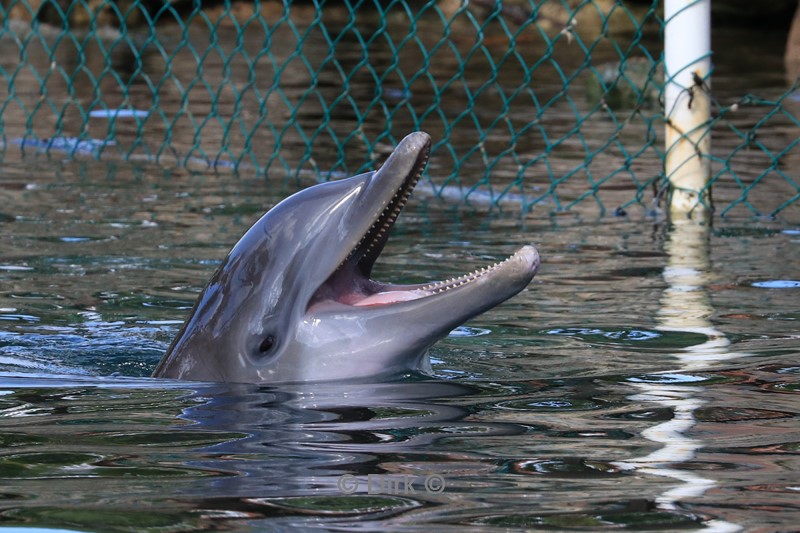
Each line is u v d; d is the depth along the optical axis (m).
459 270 16.69
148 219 20.36
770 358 11.90
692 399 10.30
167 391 10.69
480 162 27.23
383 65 49.75
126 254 17.67
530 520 7.05
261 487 7.71
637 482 7.81
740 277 16.11
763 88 40.16
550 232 19.69
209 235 19.08
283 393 10.44
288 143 29.70
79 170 25.80
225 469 8.16
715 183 23.95
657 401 10.23
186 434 9.16
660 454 8.52
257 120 33.72
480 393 10.53
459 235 19.42
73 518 7.12
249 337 11.06
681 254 17.78
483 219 20.91
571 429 9.26
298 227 11.17
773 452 8.54
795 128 30.77
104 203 21.88
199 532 6.87
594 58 52.69
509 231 19.78
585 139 30.17
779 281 15.84
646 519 7.05
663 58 21.69
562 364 11.86
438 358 12.07
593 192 23.09
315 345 10.88
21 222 20.00
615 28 66.56
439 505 7.32
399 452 8.57
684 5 21.19
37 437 9.15
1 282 15.94
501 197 23.08
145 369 11.88
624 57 22.64
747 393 10.48
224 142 26.67
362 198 10.84
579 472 8.05
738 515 7.12
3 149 28.50
